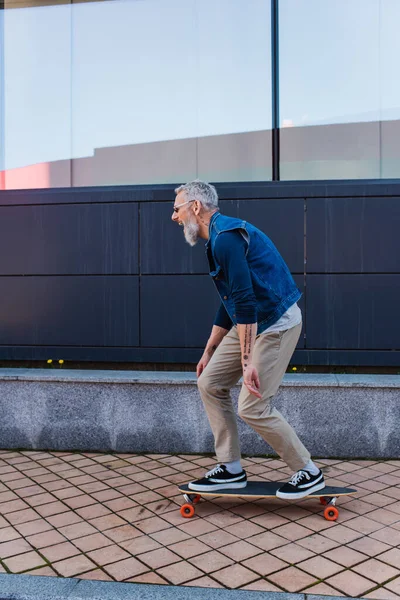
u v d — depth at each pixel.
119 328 4.66
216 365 3.14
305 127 4.75
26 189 4.87
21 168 5.05
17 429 4.44
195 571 2.49
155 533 2.89
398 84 4.65
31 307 4.76
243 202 4.50
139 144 4.96
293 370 4.53
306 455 3.03
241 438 4.22
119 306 4.66
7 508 3.25
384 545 2.72
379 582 2.38
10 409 4.44
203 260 4.55
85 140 5.01
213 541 2.79
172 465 4.02
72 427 4.39
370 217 4.40
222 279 2.96
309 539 2.79
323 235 4.44
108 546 2.74
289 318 2.99
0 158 5.06
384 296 4.40
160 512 3.17
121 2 4.96
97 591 2.32
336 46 4.71
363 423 4.10
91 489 3.54
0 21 5.03
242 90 4.83
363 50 4.69
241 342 2.81
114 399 4.33
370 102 4.68
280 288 2.97
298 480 2.99
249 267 2.92
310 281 4.45
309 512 3.15
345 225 4.42
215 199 3.04
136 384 4.30
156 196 4.59
